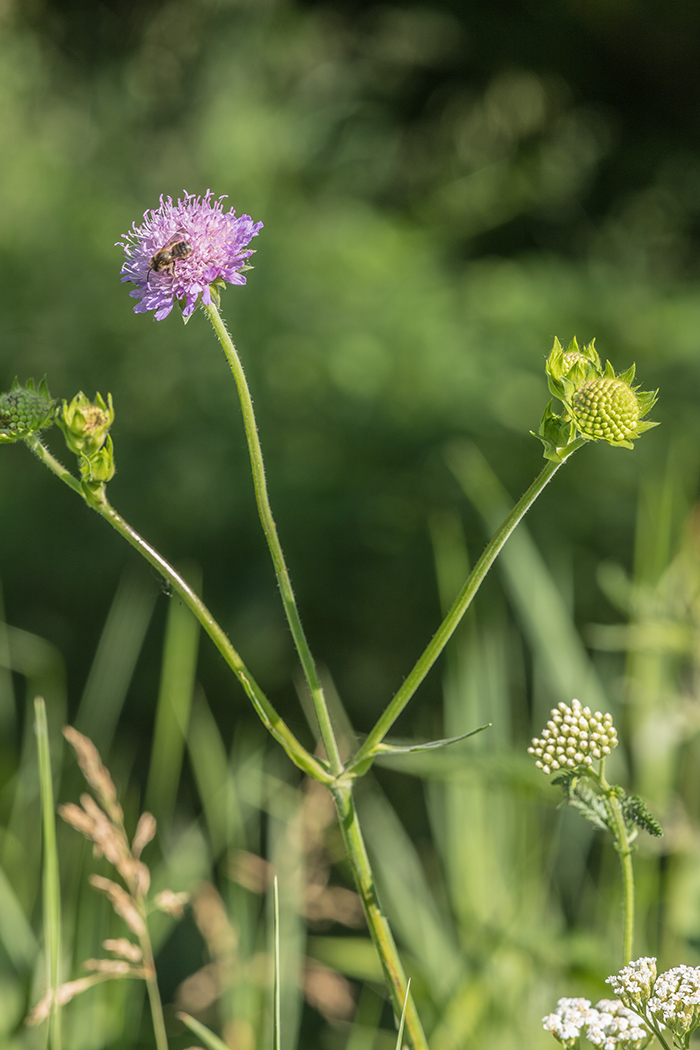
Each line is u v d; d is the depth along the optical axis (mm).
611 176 12914
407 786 5973
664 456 7234
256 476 1594
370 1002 3209
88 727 3496
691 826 3006
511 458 7652
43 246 9008
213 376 8359
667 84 13359
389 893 3275
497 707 3467
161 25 11516
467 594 1527
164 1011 3256
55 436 8312
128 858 2113
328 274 8820
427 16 13273
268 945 2918
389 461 7859
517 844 3195
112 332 8719
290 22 11977
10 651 4211
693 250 12078
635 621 3402
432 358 8203
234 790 3482
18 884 3299
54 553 8070
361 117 11945
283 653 7496
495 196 12492
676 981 1418
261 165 10055
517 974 2846
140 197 9781
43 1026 2576
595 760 1696
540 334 8562
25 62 10953
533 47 13633
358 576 7641
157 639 7586
